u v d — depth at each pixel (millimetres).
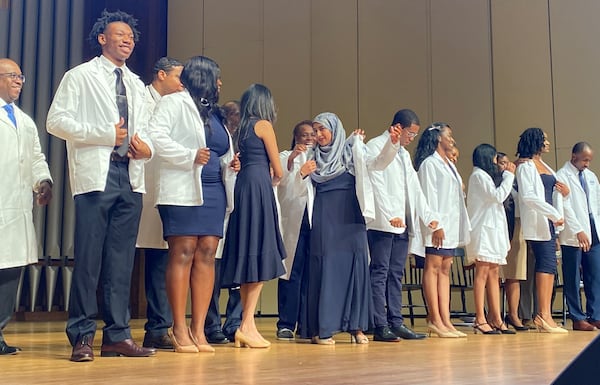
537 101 7902
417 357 2816
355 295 3678
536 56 7953
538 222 4980
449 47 8375
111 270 2844
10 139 3332
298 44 8875
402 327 4125
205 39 8992
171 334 3215
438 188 4531
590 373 1182
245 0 8969
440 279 4426
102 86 2848
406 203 4203
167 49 9055
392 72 8586
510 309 5289
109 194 2785
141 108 2967
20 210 3346
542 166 5246
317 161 3816
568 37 7816
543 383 1956
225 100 8914
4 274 3271
